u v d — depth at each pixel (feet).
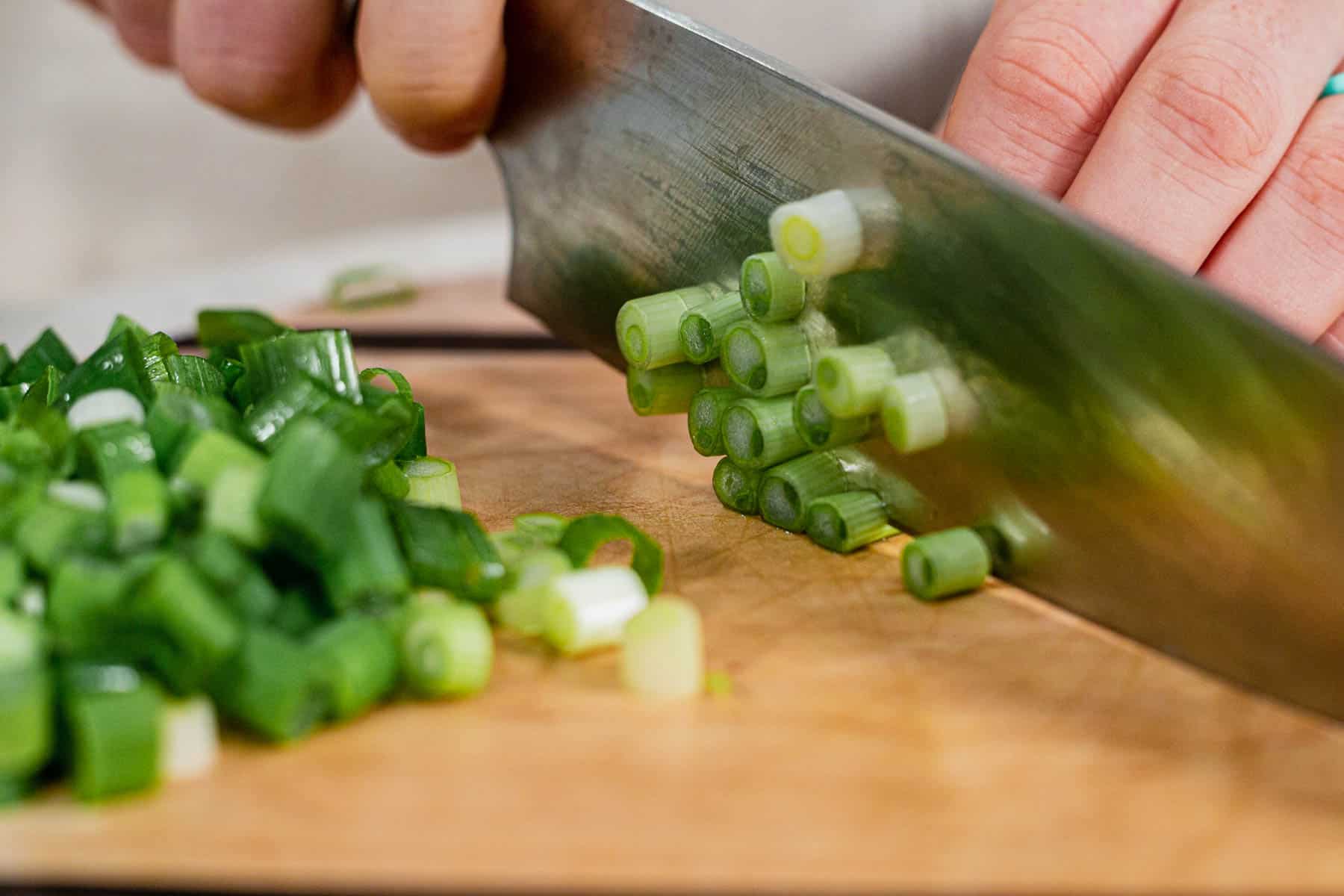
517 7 1.33
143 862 1.01
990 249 1.16
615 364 1.38
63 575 1.04
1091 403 1.15
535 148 1.37
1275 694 1.10
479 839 1.02
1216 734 1.07
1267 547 1.11
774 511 1.24
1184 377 1.12
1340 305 1.24
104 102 2.20
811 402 1.21
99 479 1.16
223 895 1.01
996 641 1.14
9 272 2.25
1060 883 1.00
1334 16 1.23
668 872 1.01
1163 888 1.00
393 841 1.01
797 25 1.39
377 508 1.10
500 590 1.14
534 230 1.40
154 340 1.24
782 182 1.24
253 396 1.23
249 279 1.72
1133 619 1.14
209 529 1.08
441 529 1.14
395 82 1.31
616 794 1.04
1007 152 1.26
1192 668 1.12
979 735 1.07
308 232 2.34
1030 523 1.17
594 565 1.21
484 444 1.38
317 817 1.02
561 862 1.01
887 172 1.18
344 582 1.09
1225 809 1.03
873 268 1.20
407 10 1.29
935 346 1.19
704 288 1.29
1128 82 1.25
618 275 1.35
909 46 1.43
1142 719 1.08
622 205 1.33
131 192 2.27
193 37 1.38
